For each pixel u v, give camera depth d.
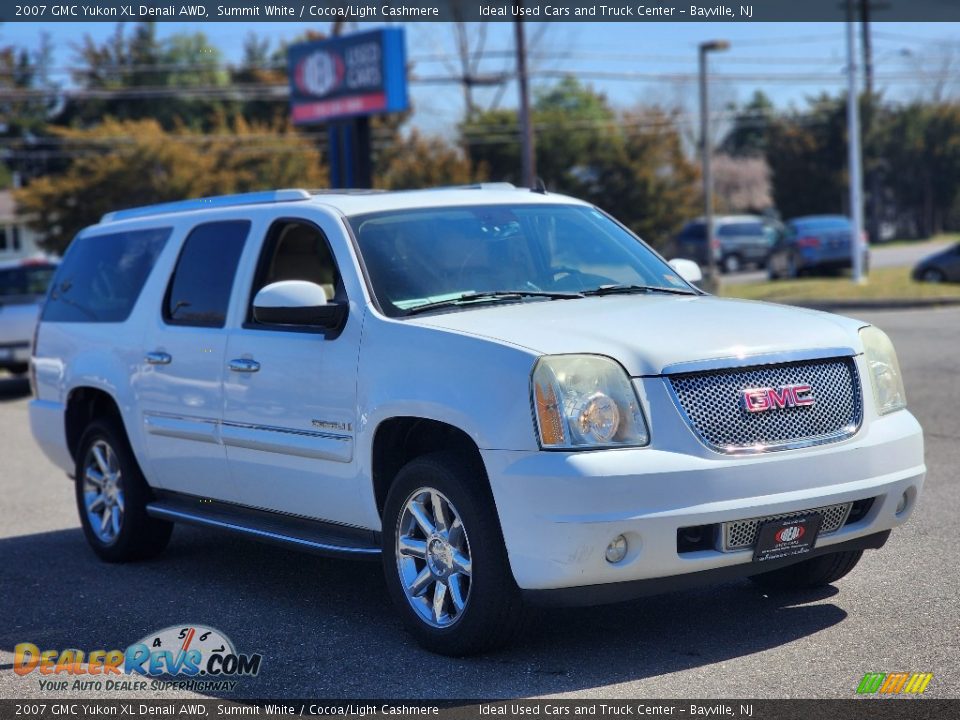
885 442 5.05
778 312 5.36
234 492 6.32
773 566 4.88
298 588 6.44
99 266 7.62
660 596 5.84
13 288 18.66
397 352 5.22
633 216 49.88
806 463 4.79
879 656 4.79
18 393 18.08
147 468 6.92
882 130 63.28
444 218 6.03
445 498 4.98
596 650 5.07
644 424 4.67
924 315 20.06
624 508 4.52
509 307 5.46
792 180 64.00
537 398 4.64
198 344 6.41
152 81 60.00
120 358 7.05
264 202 6.49
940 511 7.16
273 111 57.66
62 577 6.99
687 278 6.41
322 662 5.13
